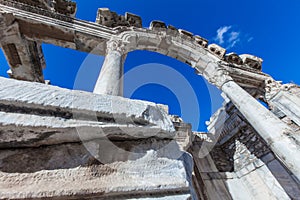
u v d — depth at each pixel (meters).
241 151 8.44
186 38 9.16
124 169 1.31
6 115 1.12
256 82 9.37
